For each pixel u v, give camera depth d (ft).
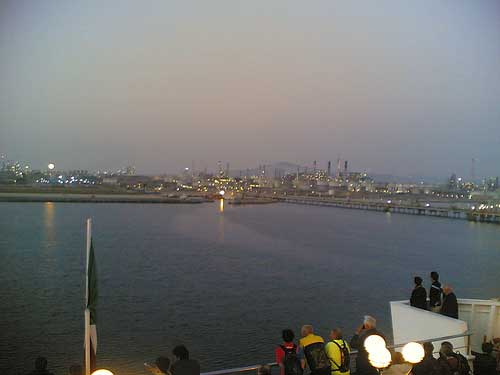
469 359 33.27
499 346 34.17
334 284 155.94
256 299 128.88
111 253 211.82
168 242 257.96
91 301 26.71
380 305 127.34
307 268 188.03
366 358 27.25
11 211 424.05
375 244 288.10
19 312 106.11
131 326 99.25
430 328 35.83
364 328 28.71
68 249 214.48
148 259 197.57
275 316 111.34
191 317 107.96
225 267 182.70
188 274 165.17
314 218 502.79
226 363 79.05
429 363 27.32
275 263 197.67
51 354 79.82
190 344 88.89
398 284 160.97
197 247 241.55
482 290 159.33
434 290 40.40
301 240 291.99
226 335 94.84
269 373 24.57
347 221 474.08
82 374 26.53
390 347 29.60
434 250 267.39
